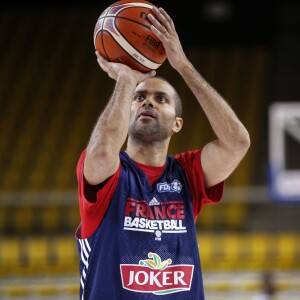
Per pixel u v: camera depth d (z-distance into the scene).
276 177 32.69
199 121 36.56
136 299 6.64
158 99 7.44
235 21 44.69
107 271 6.70
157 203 7.00
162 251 6.81
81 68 42.38
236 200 29.00
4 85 41.00
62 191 31.25
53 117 37.84
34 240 28.06
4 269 27.03
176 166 7.44
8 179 32.75
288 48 42.62
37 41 45.12
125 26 7.23
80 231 7.09
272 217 30.11
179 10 45.06
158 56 7.36
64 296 25.47
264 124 36.38
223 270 26.88
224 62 42.50
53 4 48.44
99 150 6.56
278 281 25.98
